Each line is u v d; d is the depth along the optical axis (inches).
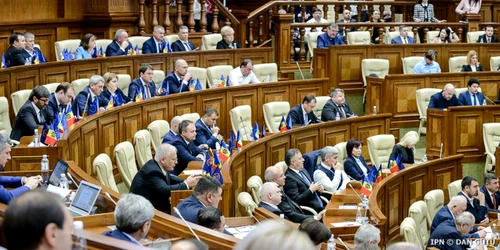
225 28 558.3
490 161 508.1
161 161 293.3
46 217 101.3
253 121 501.7
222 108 478.6
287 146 438.6
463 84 576.7
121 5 573.9
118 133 386.3
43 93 334.6
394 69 608.1
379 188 377.7
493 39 663.8
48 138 279.4
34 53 434.3
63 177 235.8
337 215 333.7
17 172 256.2
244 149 382.3
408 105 561.0
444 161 462.9
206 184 251.3
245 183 386.3
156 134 397.7
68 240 103.3
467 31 691.4
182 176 329.4
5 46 498.0
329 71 585.3
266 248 82.7
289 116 458.0
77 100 386.3
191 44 550.0
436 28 701.3
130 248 133.3
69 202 222.2
